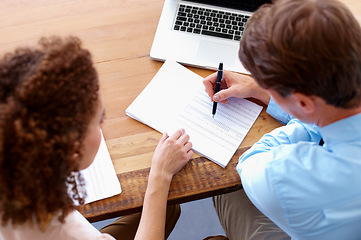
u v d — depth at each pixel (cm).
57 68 53
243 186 85
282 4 61
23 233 64
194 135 96
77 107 54
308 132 92
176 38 111
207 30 112
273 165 73
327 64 58
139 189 90
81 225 71
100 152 94
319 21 57
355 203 68
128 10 116
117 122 98
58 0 117
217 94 99
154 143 96
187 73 106
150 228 84
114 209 88
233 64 108
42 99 51
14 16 114
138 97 102
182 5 116
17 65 54
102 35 112
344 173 67
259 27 63
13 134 50
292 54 59
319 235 74
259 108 102
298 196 70
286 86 64
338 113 69
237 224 115
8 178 52
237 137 97
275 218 78
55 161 54
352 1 115
